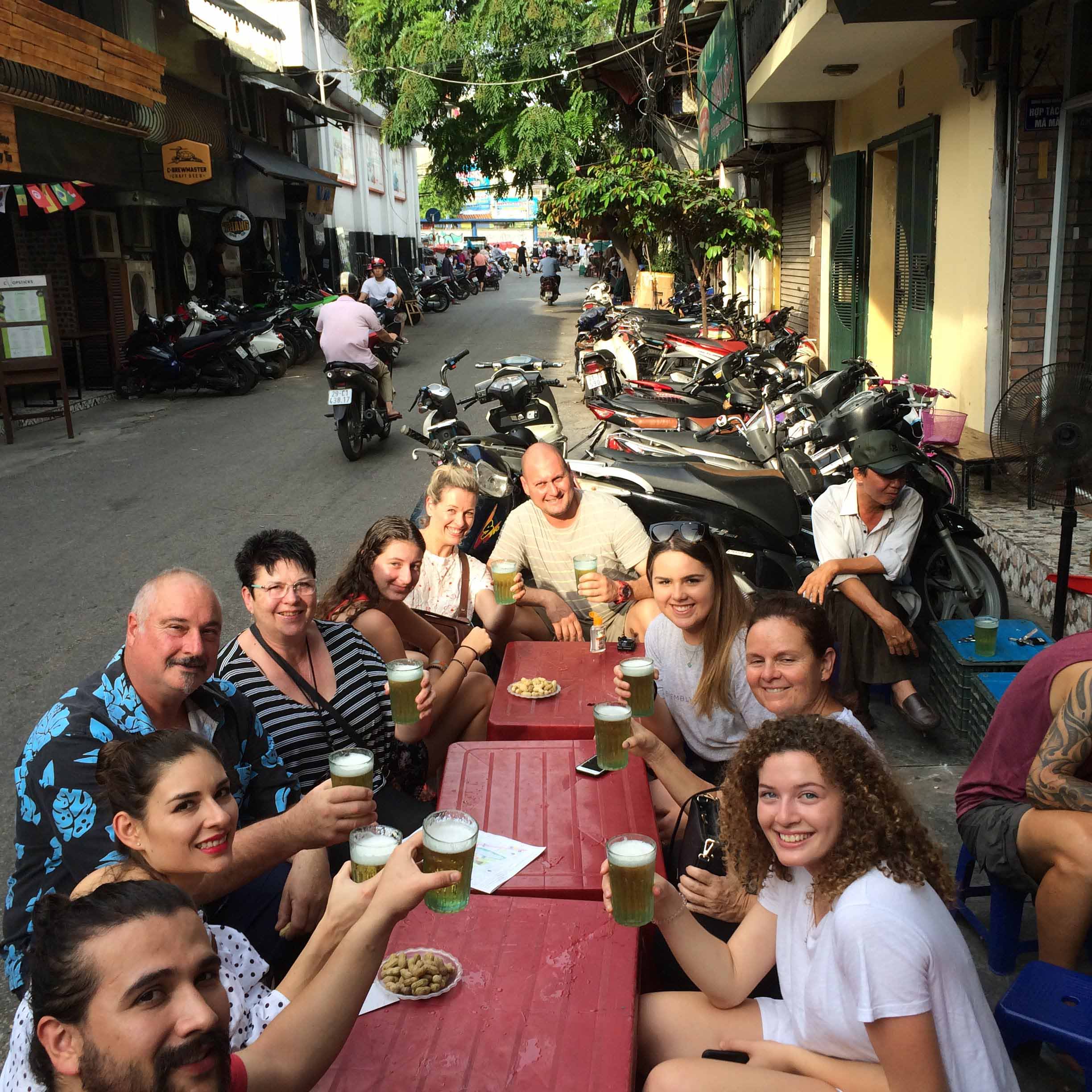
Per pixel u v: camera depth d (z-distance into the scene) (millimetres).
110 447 11680
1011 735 3113
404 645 4238
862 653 4691
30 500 9398
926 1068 2027
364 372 10609
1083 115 7121
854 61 9617
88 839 2594
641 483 5680
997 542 6445
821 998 2215
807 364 10344
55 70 12023
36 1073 1583
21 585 7156
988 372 7805
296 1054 1881
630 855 2254
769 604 3062
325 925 2164
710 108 14922
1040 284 7609
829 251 12508
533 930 2375
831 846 2146
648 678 3275
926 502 5262
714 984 2422
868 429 5863
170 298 18172
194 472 10367
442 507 4562
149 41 15312
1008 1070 2145
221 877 2598
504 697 3756
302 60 26641
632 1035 2049
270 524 8453
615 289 25875
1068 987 2484
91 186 13945
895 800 2158
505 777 3143
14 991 2652
